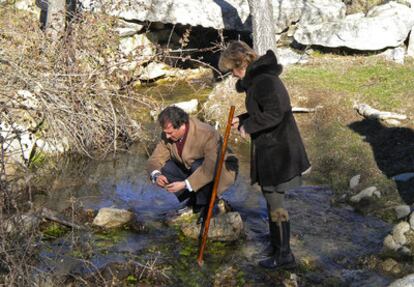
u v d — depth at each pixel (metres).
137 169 6.54
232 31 10.55
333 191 5.80
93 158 6.78
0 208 4.11
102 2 8.83
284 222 4.31
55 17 8.17
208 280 4.27
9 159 5.98
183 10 9.77
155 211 5.47
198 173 4.64
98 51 7.85
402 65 8.84
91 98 7.16
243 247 4.74
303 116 7.53
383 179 5.82
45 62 7.23
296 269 4.40
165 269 4.40
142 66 9.71
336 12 10.26
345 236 4.93
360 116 7.30
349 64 9.06
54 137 6.65
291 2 10.27
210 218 4.58
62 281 4.08
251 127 3.96
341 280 4.27
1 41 7.31
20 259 4.08
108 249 4.68
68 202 5.58
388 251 4.62
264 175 4.16
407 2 10.13
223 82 8.85
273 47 8.99
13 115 6.34
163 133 4.87
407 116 7.12
